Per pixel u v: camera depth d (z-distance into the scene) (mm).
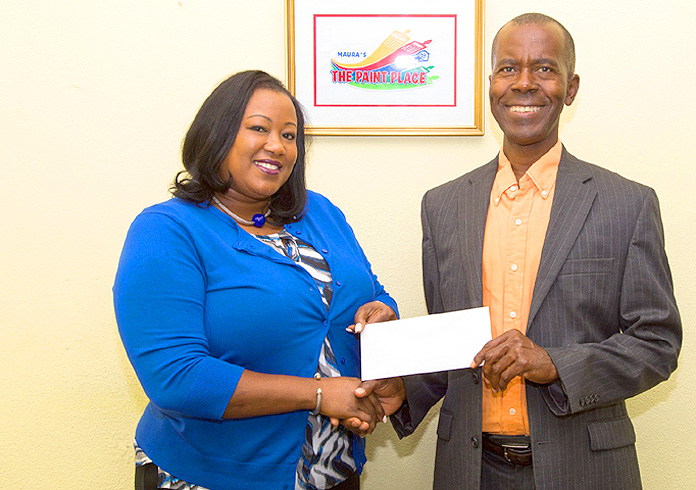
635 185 1231
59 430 1728
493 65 1328
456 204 1380
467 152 1739
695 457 1738
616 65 1704
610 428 1189
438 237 1377
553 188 1281
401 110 1704
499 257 1278
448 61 1693
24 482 1725
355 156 1741
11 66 1680
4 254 1694
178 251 1084
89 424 1732
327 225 1374
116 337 1729
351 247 1387
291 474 1135
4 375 1706
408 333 1174
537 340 1188
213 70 1706
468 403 1258
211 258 1118
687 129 1706
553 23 1268
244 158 1148
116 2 1688
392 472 1789
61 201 1704
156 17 1696
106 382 1731
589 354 1120
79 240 1711
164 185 1721
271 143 1150
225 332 1098
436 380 1385
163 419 1162
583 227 1202
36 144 1692
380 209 1753
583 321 1182
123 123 1707
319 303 1188
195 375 1021
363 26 1686
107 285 1721
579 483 1155
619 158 1720
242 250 1149
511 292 1250
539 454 1158
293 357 1153
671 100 1705
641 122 1712
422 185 1748
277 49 1706
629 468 1195
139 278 1048
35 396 1716
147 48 1700
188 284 1071
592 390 1118
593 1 1694
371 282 1353
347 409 1120
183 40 1701
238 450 1120
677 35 1693
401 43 1688
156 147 1715
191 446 1123
